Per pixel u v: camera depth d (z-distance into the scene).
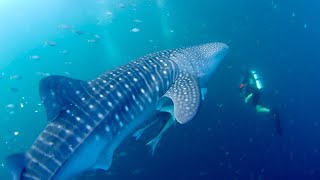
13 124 20.25
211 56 7.07
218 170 13.45
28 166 4.41
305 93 22.27
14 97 23.41
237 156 14.28
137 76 5.77
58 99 4.81
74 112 4.90
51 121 4.80
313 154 16.75
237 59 22.16
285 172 14.77
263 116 16.52
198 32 26.28
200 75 6.82
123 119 5.41
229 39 24.78
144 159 13.48
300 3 31.52
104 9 29.89
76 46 28.84
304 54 26.06
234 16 27.55
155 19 28.69
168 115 6.03
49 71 26.38
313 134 18.73
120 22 29.17
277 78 22.97
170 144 14.05
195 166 13.42
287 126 19.44
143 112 5.80
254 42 24.69
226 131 15.27
